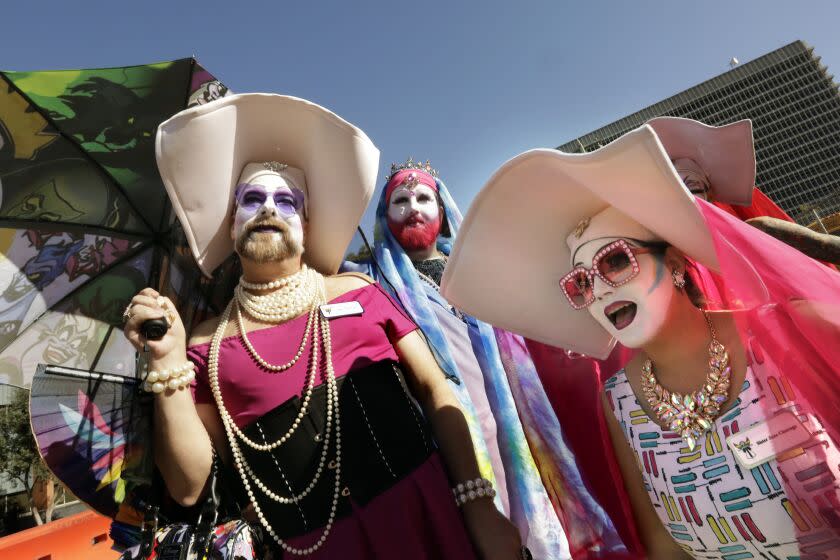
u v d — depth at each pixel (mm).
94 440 1733
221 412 1829
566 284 1747
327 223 2252
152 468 1762
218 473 1796
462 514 1804
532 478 2619
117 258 2107
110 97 2016
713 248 1562
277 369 1865
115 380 1812
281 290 2064
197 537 1568
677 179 1354
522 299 2045
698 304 1750
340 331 1963
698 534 1584
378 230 3541
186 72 2059
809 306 1367
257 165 2205
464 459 1858
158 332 1716
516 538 1737
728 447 1467
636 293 1588
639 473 1848
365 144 2098
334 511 1719
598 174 1488
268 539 1771
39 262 1966
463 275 1951
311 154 2174
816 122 79438
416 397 2125
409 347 2119
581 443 2287
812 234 2363
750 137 2354
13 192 1951
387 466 1788
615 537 2197
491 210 1854
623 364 2104
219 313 2309
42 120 1982
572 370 2357
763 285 1408
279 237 2021
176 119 1921
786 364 1378
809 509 1339
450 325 3078
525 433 2617
